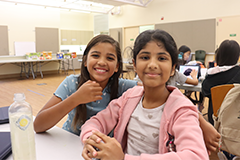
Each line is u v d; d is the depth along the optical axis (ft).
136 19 30.14
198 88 7.63
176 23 26.13
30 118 2.22
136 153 2.68
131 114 2.86
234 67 5.92
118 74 3.76
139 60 2.48
